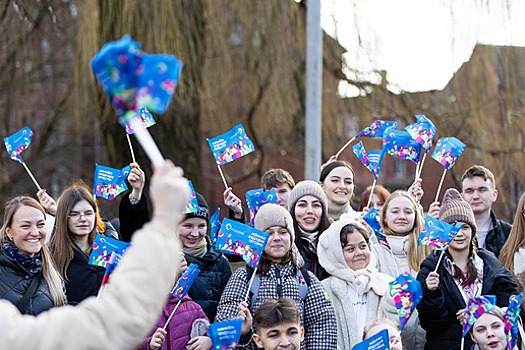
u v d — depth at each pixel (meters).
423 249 5.84
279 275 5.07
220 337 4.33
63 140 17.38
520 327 5.01
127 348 2.37
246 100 12.41
